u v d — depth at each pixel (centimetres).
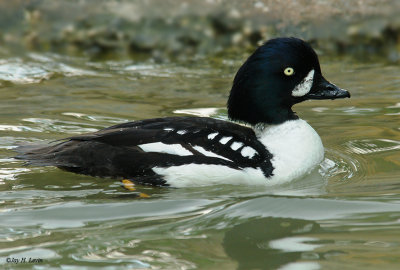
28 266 770
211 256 794
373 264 757
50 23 2072
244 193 1012
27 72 1717
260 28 2030
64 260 785
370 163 1136
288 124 1090
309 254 791
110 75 1709
